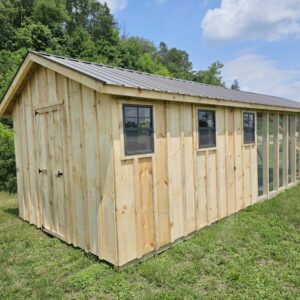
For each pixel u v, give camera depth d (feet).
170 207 12.47
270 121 21.29
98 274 9.98
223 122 16.07
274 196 21.13
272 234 13.32
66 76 11.05
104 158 10.37
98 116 10.47
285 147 23.40
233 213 16.93
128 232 10.57
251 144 18.83
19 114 16.17
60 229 13.58
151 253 11.56
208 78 116.98
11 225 16.14
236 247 12.03
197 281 9.43
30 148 15.51
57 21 88.69
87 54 77.56
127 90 9.75
